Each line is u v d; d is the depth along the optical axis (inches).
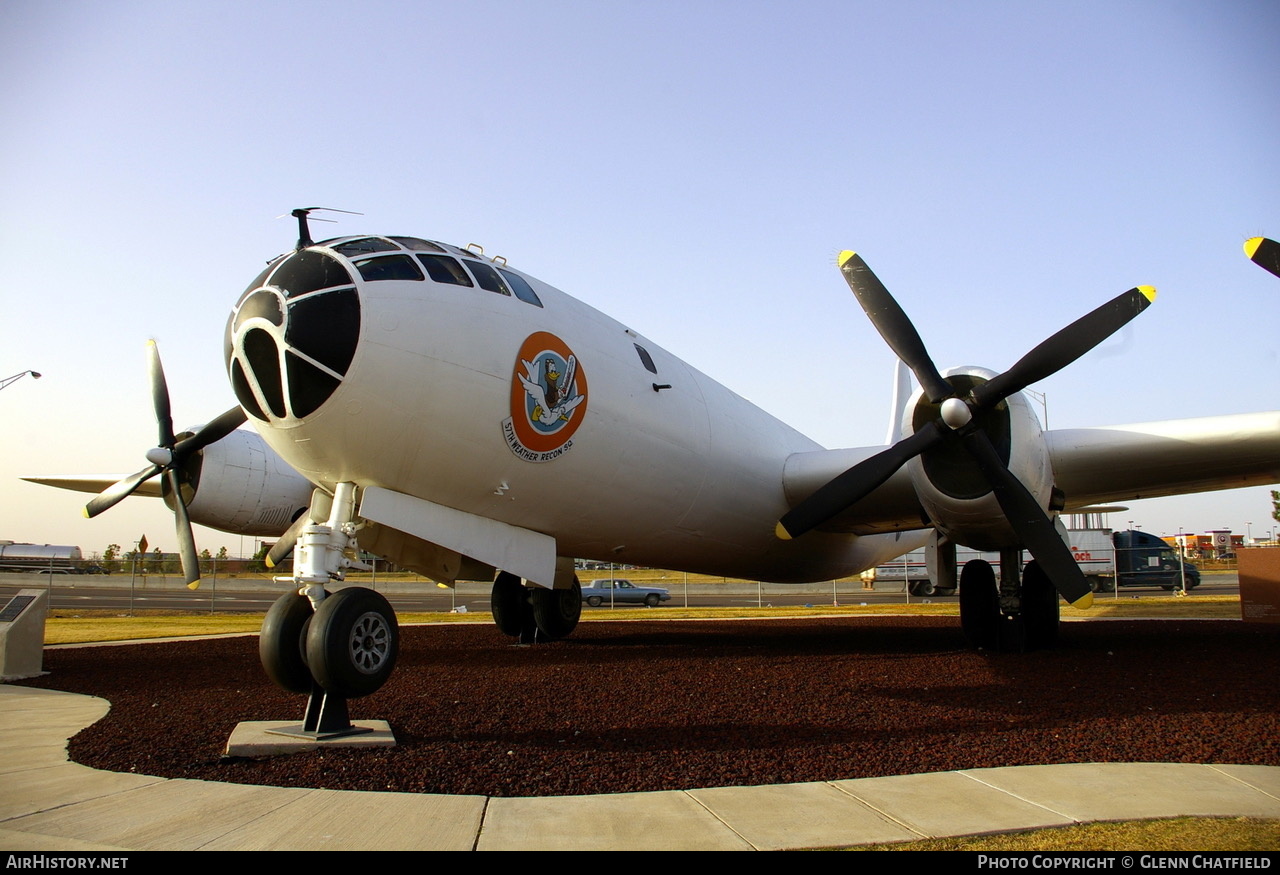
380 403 273.7
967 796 181.5
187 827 163.9
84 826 164.9
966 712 271.0
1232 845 151.7
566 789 189.5
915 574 1421.0
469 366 291.4
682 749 226.1
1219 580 1750.7
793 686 327.9
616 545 409.7
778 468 489.4
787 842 154.6
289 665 248.4
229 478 478.0
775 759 214.4
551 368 322.7
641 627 692.1
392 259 289.6
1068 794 182.1
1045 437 385.7
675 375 417.7
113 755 224.4
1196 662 385.4
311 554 257.6
